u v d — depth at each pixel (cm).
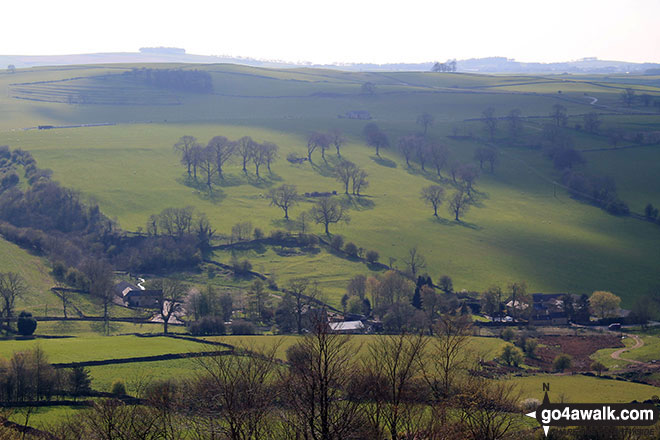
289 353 11231
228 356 10438
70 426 9244
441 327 11712
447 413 8650
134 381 13925
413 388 8744
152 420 8544
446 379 8800
